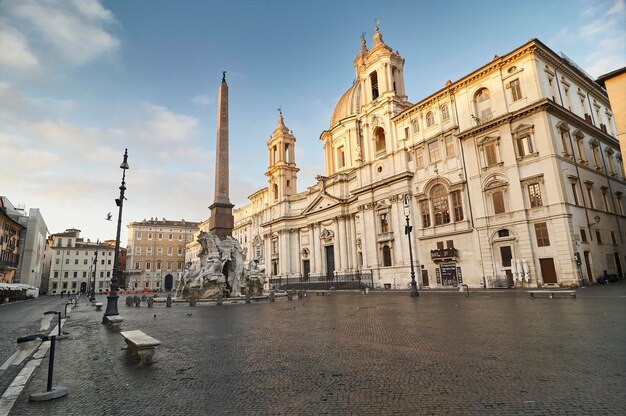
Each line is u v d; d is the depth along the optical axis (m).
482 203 34.59
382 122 48.22
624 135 24.50
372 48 52.25
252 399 5.42
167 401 5.50
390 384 5.80
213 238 31.14
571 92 36.09
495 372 6.16
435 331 10.61
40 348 10.54
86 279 95.12
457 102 38.50
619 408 4.42
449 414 4.51
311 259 60.94
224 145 32.22
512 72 33.75
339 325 12.91
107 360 8.60
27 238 67.81
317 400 5.24
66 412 5.24
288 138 71.38
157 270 100.69
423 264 40.31
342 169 59.75
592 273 29.61
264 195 75.38
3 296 45.16
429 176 40.41
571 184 31.20
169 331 13.05
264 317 16.78
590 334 8.97
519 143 32.62
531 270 30.30
